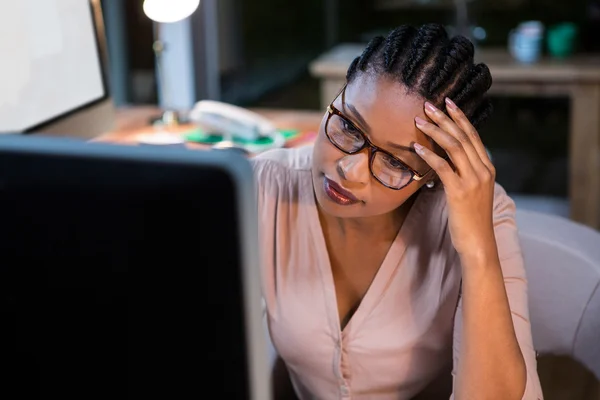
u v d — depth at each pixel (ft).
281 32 14.97
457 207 2.74
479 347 2.81
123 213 1.48
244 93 14.47
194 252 1.47
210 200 1.43
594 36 11.80
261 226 3.41
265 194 3.44
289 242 3.40
